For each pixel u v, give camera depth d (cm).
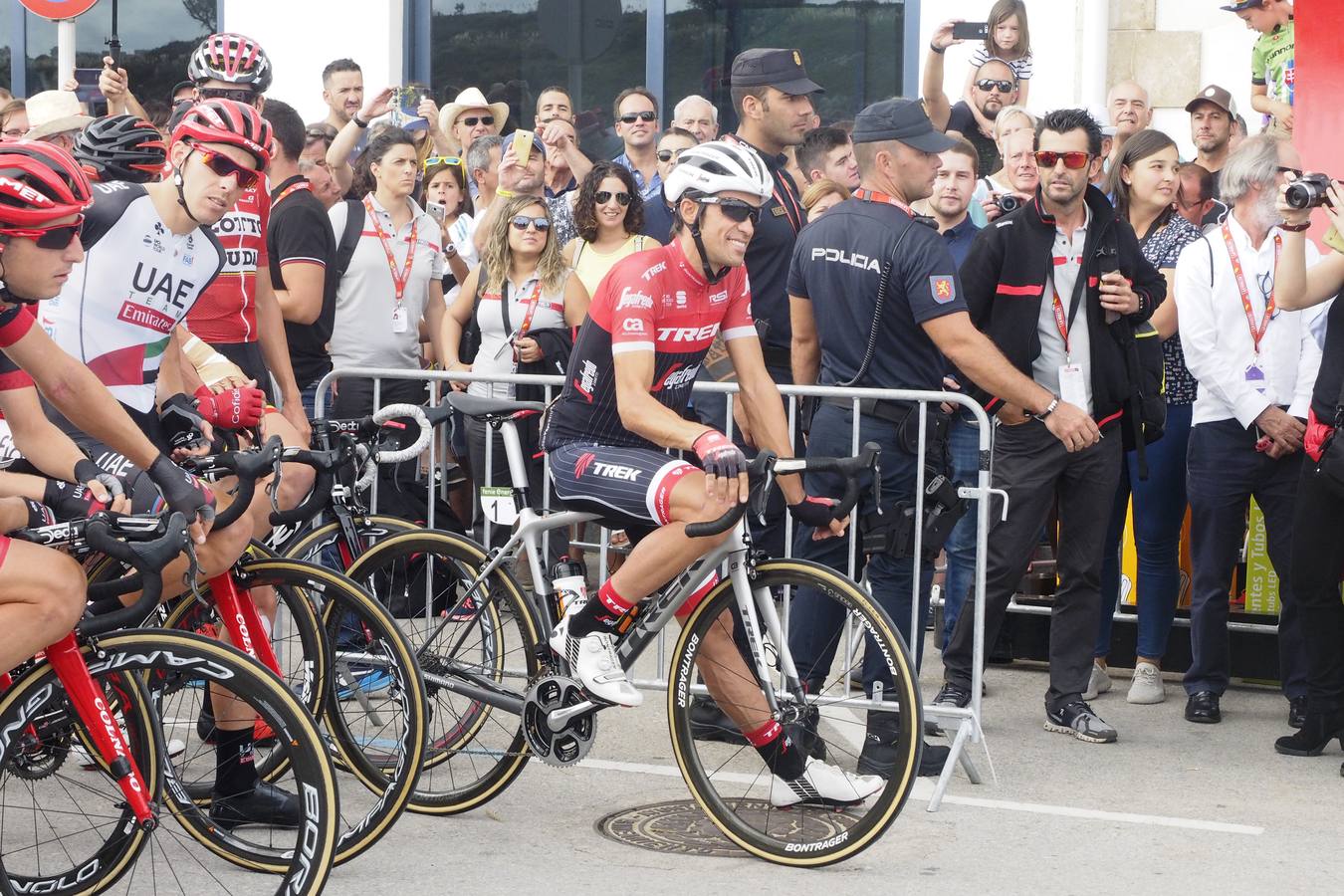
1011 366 525
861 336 511
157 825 360
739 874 418
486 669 471
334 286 666
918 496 498
